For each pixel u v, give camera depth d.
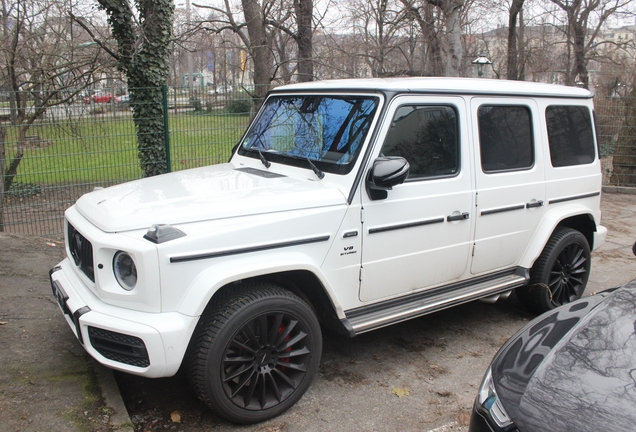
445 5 11.41
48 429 2.93
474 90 4.29
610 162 13.11
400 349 4.54
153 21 9.08
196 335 3.12
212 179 3.92
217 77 22.34
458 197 4.19
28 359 3.61
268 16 15.52
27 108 7.59
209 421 3.39
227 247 3.13
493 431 2.46
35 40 11.54
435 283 4.24
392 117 3.78
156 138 8.12
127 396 3.63
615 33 24.36
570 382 2.45
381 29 17.41
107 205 3.36
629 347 2.64
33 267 5.43
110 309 3.03
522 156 4.71
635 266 7.09
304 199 3.48
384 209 3.77
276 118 4.47
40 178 7.68
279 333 3.37
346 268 3.66
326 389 3.85
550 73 27.81
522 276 4.80
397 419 3.52
